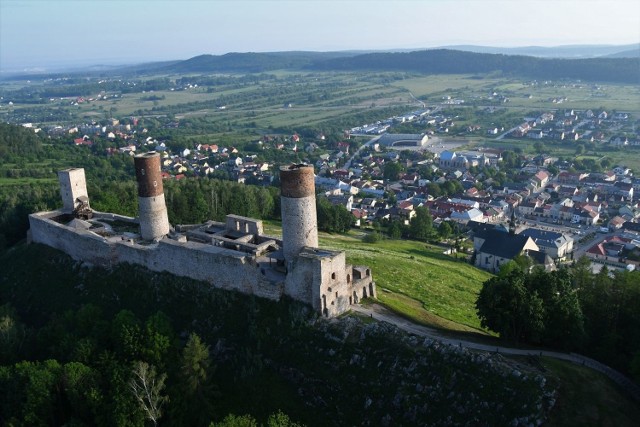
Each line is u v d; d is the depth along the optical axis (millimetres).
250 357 71688
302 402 66250
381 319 76250
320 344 69688
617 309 73500
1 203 141375
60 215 113500
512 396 57375
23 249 111562
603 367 66500
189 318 80625
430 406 59969
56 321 81188
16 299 99312
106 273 93688
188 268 85062
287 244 77750
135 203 147625
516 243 150750
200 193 156500
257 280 77000
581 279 80000
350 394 64438
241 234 92062
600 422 55188
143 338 72500
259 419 65188
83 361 71250
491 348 68188
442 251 164125
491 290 72562
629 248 173000
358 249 142625
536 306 68750
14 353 78000
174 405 65125
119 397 63719
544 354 68188
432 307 94250
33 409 64250
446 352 63531
